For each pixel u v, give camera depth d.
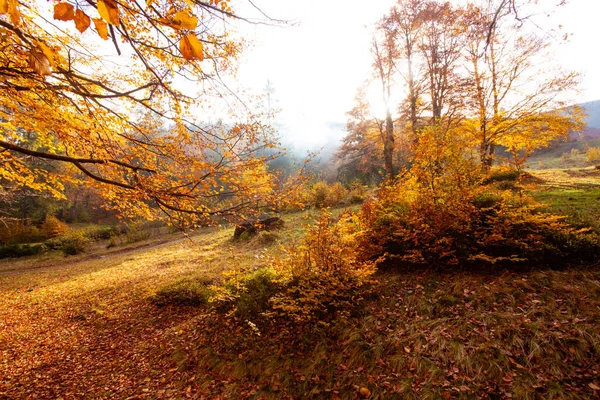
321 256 4.89
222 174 3.37
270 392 3.71
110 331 6.34
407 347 3.73
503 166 5.84
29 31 2.32
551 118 12.09
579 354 3.11
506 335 3.52
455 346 3.52
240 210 3.64
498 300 4.12
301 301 4.70
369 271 4.77
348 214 5.36
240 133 3.45
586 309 3.59
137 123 3.80
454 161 5.50
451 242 5.07
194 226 3.91
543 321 3.58
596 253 4.42
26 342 6.30
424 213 5.52
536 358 3.20
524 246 4.67
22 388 4.65
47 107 3.05
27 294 10.10
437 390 3.11
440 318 4.09
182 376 4.39
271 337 4.59
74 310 7.86
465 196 5.25
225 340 4.80
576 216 5.38
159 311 6.84
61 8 0.74
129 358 5.18
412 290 4.87
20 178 3.77
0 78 2.50
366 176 25.50
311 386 3.65
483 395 2.97
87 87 3.44
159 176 3.36
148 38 2.66
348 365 3.77
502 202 5.25
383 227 5.82
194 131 3.39
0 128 3.69
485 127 11.93
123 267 12.65
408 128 15.42
